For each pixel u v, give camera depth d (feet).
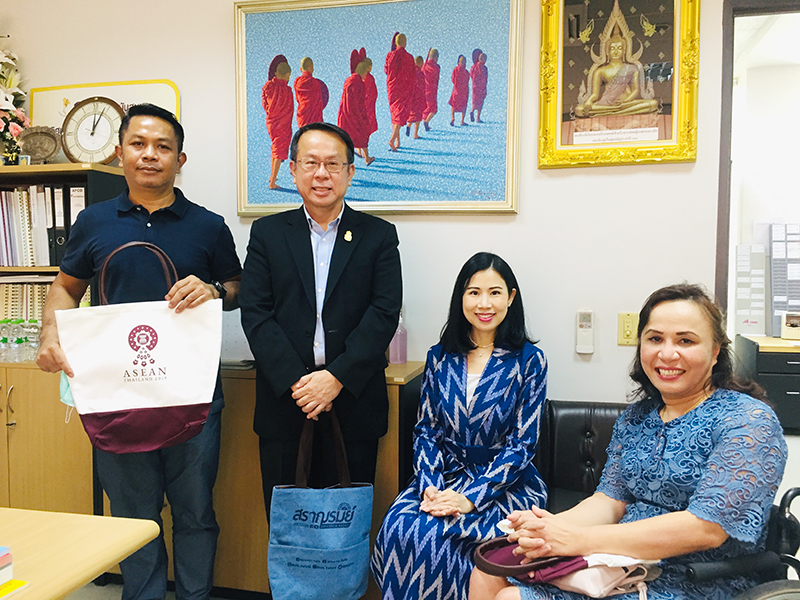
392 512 5.11
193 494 5.51
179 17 7.39
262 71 7.11
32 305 7.21
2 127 7.19
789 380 11.51
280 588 4.96
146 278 5.30
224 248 5.87
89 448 6.44
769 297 13.67
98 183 6.56
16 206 7.05
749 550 3.77
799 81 14.56
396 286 5.66
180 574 5.70
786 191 14.83
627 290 6.48
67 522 3.12
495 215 6.73
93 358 4.57
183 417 4.67
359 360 5.24
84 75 7.70
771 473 3.58
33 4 7.81
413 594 4.75
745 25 12.44
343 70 6.95
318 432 5.63
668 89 6.20
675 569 3.75
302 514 4.97
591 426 5.99
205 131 7.41
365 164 6.98
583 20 6.35
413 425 6.38
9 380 6.59
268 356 5.31
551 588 3.66
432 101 6.75
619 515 4.38
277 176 7.16
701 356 3.87
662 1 6.16
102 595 6.61
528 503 5.24
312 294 5.47
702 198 6.25
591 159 6.38
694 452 3.85
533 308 6.72
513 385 5.50
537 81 6.57
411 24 6.75
